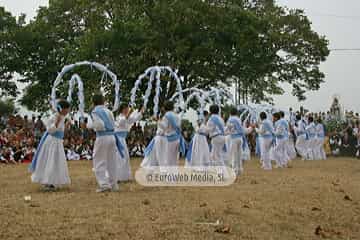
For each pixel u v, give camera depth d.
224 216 6.92
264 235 6.17
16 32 27.36
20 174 13.03
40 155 9.45
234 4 25.86
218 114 12.90
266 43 24.98
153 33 22.64
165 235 5.83
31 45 27.81
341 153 24.97
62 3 28.11
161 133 11.21
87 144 20.41
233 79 26.77
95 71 22.08
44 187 9.71
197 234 5.94
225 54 23.94
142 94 23.00
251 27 23.59
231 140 12.99
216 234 6.00
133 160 19.53
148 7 23.64
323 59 27.08
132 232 5.90
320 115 25.83
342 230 6.81
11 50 27.84
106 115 9.16
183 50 22.22
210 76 24.00
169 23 22.97
